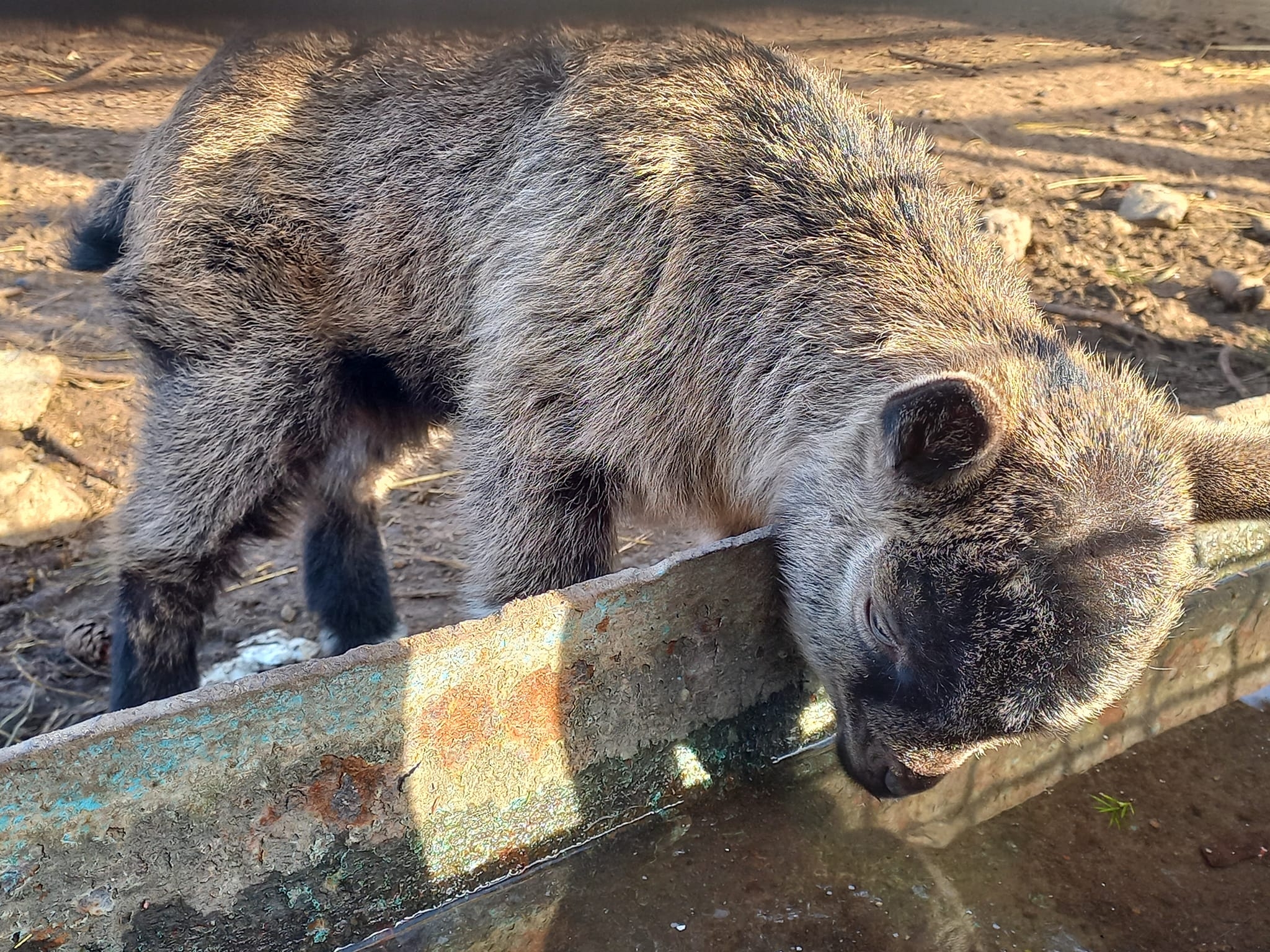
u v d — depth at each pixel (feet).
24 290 3.08
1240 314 3.21
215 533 1.87
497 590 1.70
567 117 1.67
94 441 2.53
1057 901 1.48
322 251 1.80
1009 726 1.23
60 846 1.16
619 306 1.61
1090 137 4.46
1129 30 6.24
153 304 1.82
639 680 1.52
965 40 5.98
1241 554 2.08
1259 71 5.48
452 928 1.42
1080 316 3.11
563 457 1.65
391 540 2.39
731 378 1.62
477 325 1.74
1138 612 1.23
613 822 1.57
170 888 1.25
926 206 1.65
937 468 1.21
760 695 1.67
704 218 1.61
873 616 1.36
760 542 1.55
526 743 1.45
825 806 1.64
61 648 2.00
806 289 1.58
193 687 1.92
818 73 1.80
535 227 1.66
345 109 1.78
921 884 1.50
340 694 1.28
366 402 1.97
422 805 1.39
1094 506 1.24
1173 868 1.54
